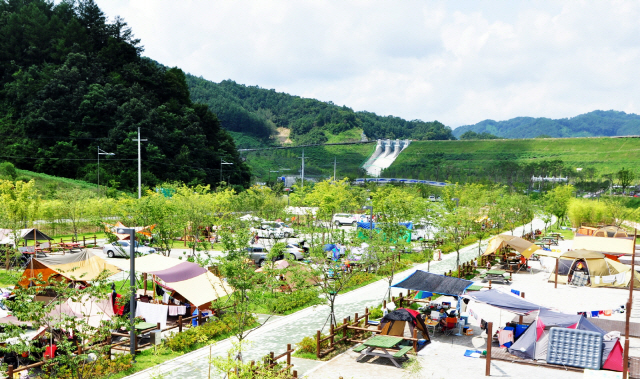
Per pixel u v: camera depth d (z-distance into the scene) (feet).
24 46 481.87
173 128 451.12
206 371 65.36
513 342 75.41
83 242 180.14
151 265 94.89
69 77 427.74
